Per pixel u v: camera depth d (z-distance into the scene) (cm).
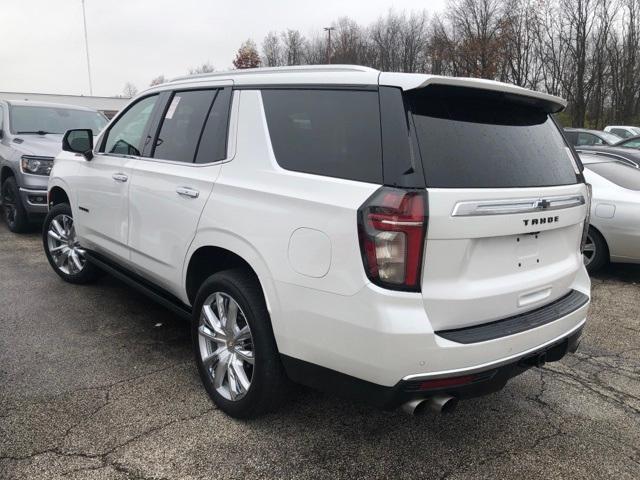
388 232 229
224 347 315
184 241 336
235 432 298
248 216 286
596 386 372
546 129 309
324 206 250
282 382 289
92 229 457
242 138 310
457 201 236
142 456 274
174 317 462
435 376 236
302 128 282
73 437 287
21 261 619
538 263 284
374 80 257
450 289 241
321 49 6150
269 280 273
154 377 355
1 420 299
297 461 277
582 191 311
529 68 4284
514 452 293
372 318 233
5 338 408
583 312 308
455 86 252
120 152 425
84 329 430
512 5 4212
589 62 4119
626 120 4153
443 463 281
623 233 605
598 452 297
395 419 319
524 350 263
